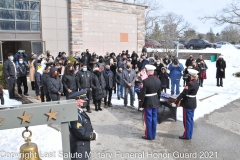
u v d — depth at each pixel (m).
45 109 2.57
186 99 6.03
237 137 6.36
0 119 2.41
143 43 20.45
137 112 8.41
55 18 15.80
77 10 16.38
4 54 17.30
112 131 6.68
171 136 6.38
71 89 7.95
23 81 10.30
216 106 9.17
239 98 10.49
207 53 24.92
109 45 18.34
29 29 14.97
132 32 19.70
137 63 12.95
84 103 3.55
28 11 14.83
